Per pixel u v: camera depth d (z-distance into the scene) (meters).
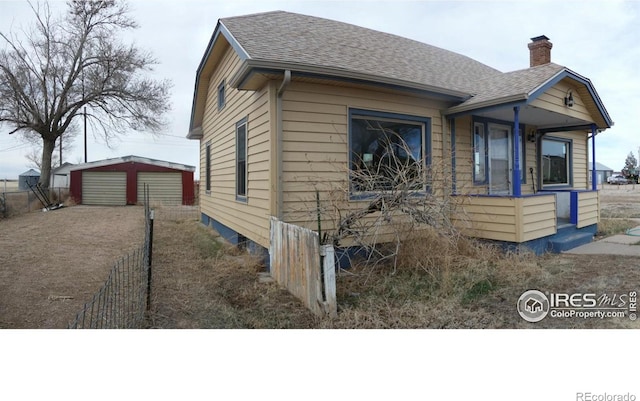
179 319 4.18
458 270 5.66
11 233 10.10
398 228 6.26
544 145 10.48
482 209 7.24
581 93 8.65
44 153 22.33
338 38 8.40
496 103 6.87
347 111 6.59
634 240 8.42
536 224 7.12
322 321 4.02
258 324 4.04
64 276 5.81
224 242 9.12
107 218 14.18
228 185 9.19
